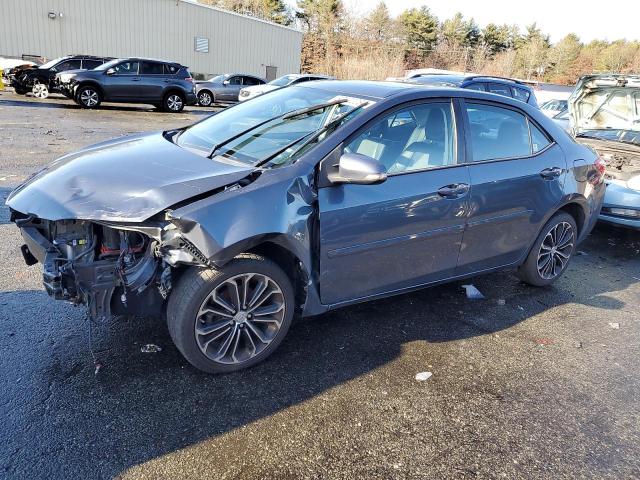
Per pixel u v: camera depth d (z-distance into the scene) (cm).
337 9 5488
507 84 984
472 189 362
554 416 290
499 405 295
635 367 350
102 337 327
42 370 290
